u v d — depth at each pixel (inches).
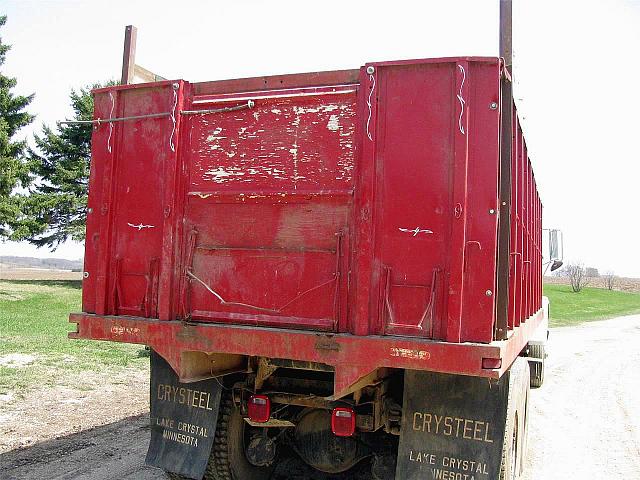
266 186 143.6
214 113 150.0
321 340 131.5
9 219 1114.7
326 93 137.9
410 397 142.5
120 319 153.9
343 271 135.0
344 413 147.6
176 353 146.7
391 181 130.3
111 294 159.3
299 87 143.1
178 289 151.4
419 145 128.9
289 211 141.1
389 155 130.7
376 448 167.2
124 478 193.8
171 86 154.1
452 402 139.6
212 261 148.4
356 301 131.3
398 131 130.4
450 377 140.7
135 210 157.8
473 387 138.9
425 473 137.9
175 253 151.2
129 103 160.4
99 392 319.3
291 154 141.5
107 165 160.4
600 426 312.2
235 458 174.7
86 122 164.7
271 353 136.2
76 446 226.4
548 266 366.9
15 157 1121.4
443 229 126.3
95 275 162.1
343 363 129.1
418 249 128.0
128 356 429.7
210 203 149.5
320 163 138.5
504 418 136.1
